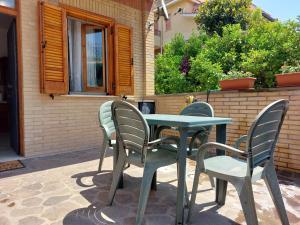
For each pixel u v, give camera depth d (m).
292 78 3.10
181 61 8.09
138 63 5.46
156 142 1.94
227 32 7.23
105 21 4.75
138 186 2.65
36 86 3.85
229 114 3.77
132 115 1.95
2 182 2.73
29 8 3.76
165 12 6.00
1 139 5.48
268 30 6.16
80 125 4.43
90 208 2.12
